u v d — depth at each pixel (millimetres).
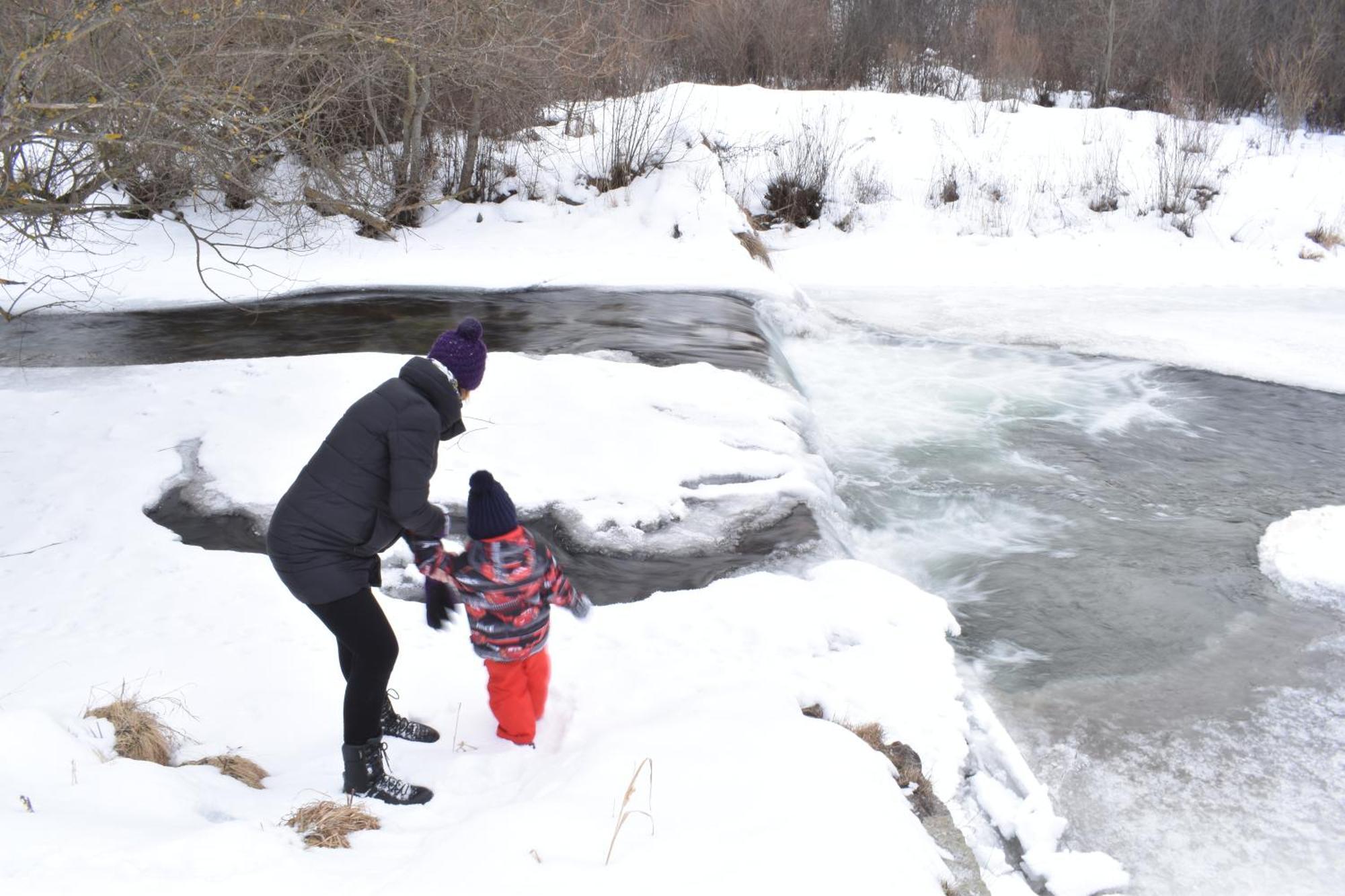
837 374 11562
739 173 19812
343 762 3639
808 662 4758
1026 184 19953
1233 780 4672
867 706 4465
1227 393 10797
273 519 3346
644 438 7730
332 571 3303
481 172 17766
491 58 13508
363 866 2854
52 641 4801
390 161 16438
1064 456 9094
